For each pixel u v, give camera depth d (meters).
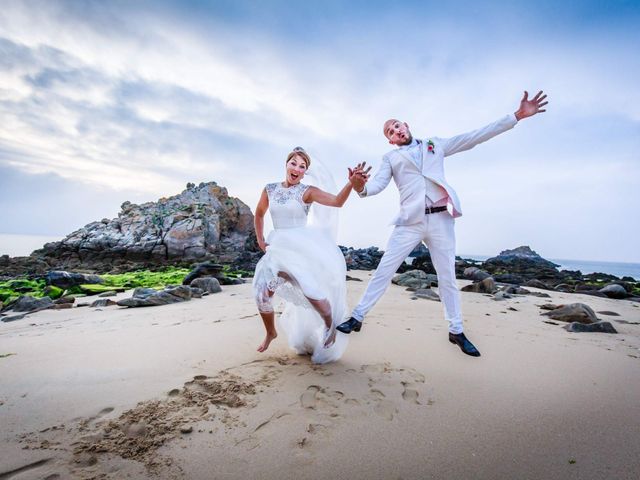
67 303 6.05
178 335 3.65
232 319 4.51
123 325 4.21
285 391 2.34
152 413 2.00
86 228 28.05
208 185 32.75
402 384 2.54
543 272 18.84
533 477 1.59
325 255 2.81
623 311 6.34
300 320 3.00
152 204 30.73
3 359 2.84
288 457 1.70
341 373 2.68
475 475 1.61
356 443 1.83
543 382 2.64
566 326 4.52
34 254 26.31
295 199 2.97
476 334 4.00
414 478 1.58
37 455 1.61
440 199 3.43
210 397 2.22
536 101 3.44
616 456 1.75
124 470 1.55
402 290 8.22
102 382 2.39
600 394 2.45
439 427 2.00
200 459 1.65
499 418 2.10
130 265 21.44
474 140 3.58
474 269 13.52
